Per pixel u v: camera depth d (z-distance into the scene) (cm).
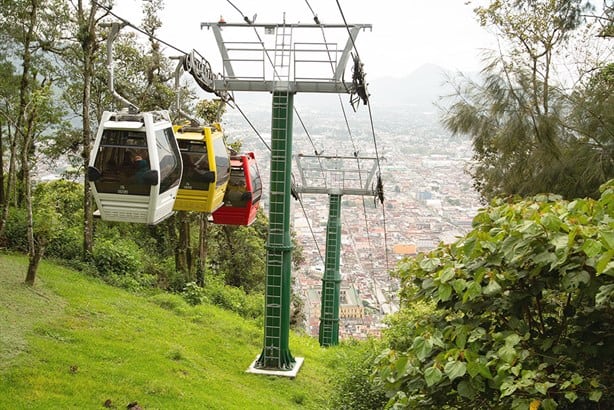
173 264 2580
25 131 1695
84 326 1402
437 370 501
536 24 1540
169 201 1063
